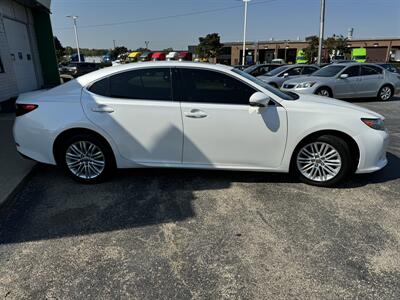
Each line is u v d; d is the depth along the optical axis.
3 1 10.98
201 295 2.15
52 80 15.41
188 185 3.85
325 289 2.20
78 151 3.81
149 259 2.52
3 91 10.41
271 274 2.35
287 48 60.94
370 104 10.63
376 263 2.47
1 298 2.12
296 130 3.57
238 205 3.38
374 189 3.75
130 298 2.13
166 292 2.18
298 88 10.46
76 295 2.15
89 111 3.64
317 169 3.75
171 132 3.64
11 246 2.68
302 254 2.58
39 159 3.86
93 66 25.83
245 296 2.14
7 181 3.82
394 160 4.75
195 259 2.52
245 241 2.76
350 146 3.69
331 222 3.04
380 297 2.13
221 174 4.16
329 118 3.54
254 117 3.53
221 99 3.59
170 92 3.62
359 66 10.75
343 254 2.57
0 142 5.46
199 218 3.13
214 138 3.62
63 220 3.09
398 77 11.41
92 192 3.69
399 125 7.31
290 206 3.35
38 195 3.62
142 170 4.31
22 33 12.99
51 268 2.42
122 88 3.68
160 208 3.32
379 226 2.98
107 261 2.50
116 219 3.11
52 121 3.69
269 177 4.08
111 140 3.70
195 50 54.34
